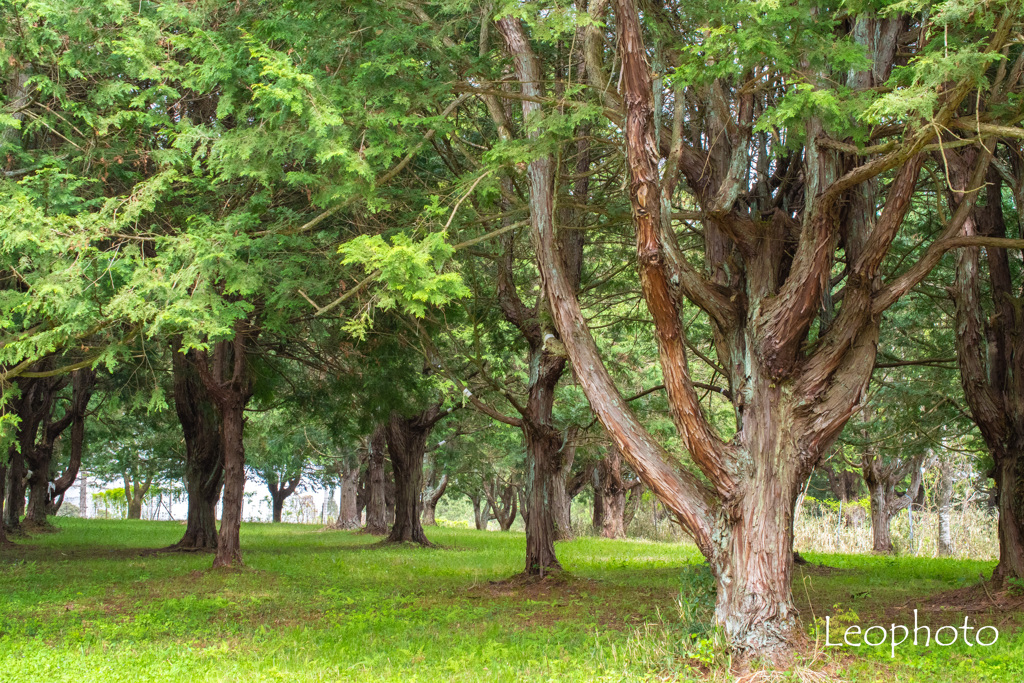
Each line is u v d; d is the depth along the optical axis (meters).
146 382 16.05
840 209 8.67
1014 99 7.40
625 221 11.68
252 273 8.34
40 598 12.02
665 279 7.76
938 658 7.79
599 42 9.06
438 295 6.94
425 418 25.45
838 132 7.42
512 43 9.20
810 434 8.09
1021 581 11.16
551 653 8.17
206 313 7.43
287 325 10.59
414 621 10.30
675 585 14.16
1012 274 14.37
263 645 8.59
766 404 8.16
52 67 8.95
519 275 16.75
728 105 9.29
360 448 35.38
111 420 30.42
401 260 6.82
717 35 6.75
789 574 7.87
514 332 17.33
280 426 32.97
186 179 8.62
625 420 8.45
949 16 5.79
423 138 8.25
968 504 28.77
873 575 16.39
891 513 25.70
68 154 9.50
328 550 22.83
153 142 10.03
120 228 8.32
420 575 15.95
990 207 12.18
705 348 22.55
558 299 8.79
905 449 19.03
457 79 8.55
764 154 9.55
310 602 11.98
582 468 36.97
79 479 52.59
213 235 8.16
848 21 9.34
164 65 8.01
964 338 12.05
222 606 11.45
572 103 8.15
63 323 7.80
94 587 13.40
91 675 6.74
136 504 48.47
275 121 7.22
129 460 40.84
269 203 9.70
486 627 9.78
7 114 8.62
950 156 11.34
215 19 8.73
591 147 13.33
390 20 7.84
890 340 18.62
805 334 8.42
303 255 9.77
